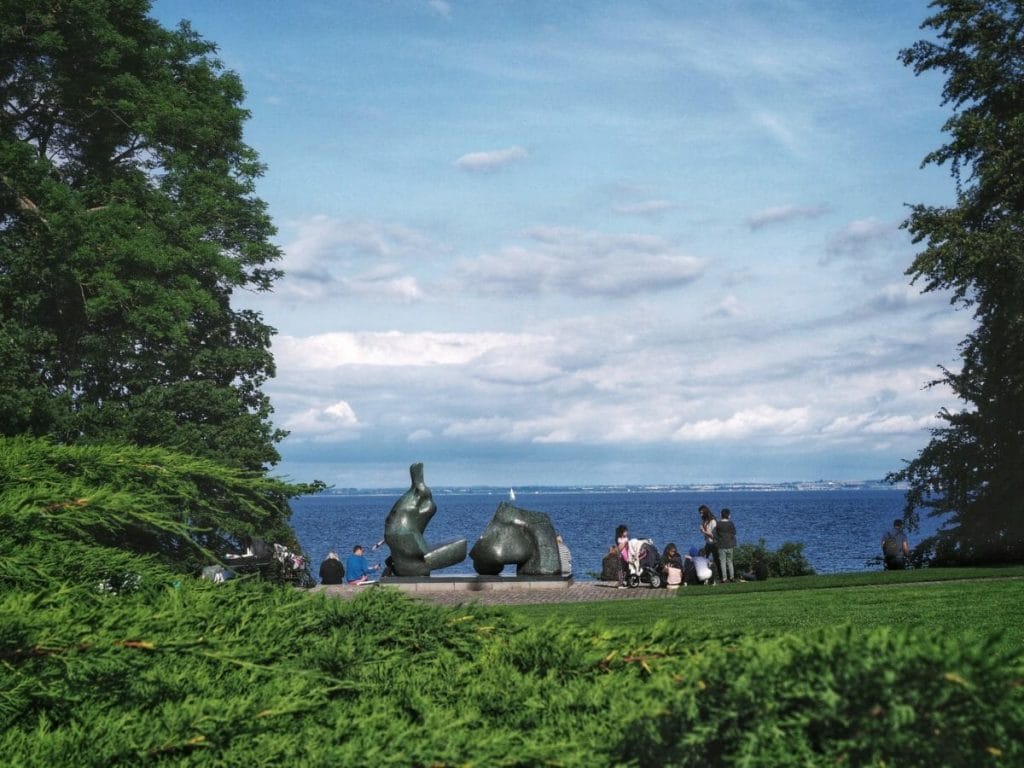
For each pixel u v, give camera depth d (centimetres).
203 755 314
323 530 15888
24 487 433
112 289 2966
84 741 317
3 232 3097
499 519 3112
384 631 459
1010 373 3422
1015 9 3462
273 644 412
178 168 3400
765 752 254
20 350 2808
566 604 2048
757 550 3278
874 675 249
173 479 490
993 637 259
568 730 328
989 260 3253
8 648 323
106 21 3133
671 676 338
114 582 457
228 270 3284
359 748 300
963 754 245
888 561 3300
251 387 3638
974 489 3556
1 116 3186
